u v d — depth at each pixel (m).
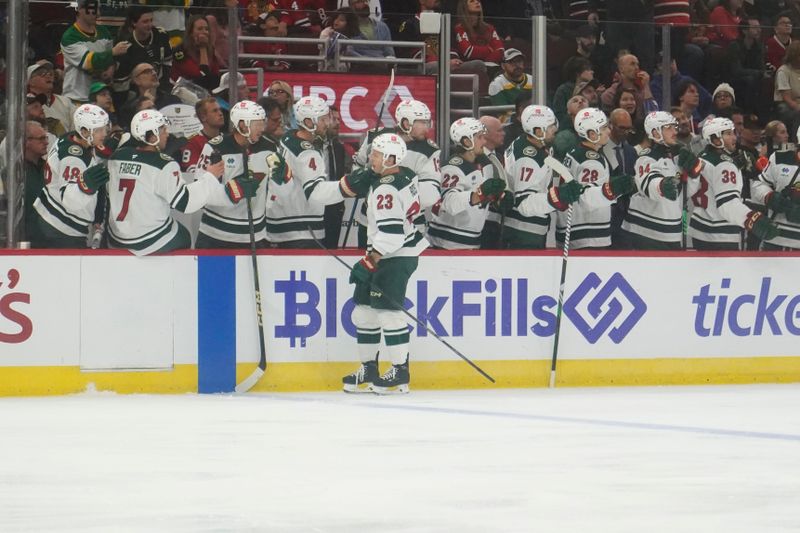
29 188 18.73
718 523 8.09
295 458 11.11
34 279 17.77
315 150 18.95
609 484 9.66
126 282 18.08
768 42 21.80
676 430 13.30
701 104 21.47
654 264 19.83
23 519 8.26
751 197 21.62
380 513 8.44
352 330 18.84
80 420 14.34
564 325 19.50
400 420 14.32
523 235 20.02
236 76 19.91
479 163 19.78
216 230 18.91
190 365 18.30
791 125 21.92
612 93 20.95
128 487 9.54
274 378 18.59
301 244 19.36
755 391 18.53
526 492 9.29
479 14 20.67
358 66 20.94
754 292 20.33
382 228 17.59
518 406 16.11
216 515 8.38
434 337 18.97
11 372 17.70
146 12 19.34
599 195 19.64
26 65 18.25
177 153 19.64
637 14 23.69
